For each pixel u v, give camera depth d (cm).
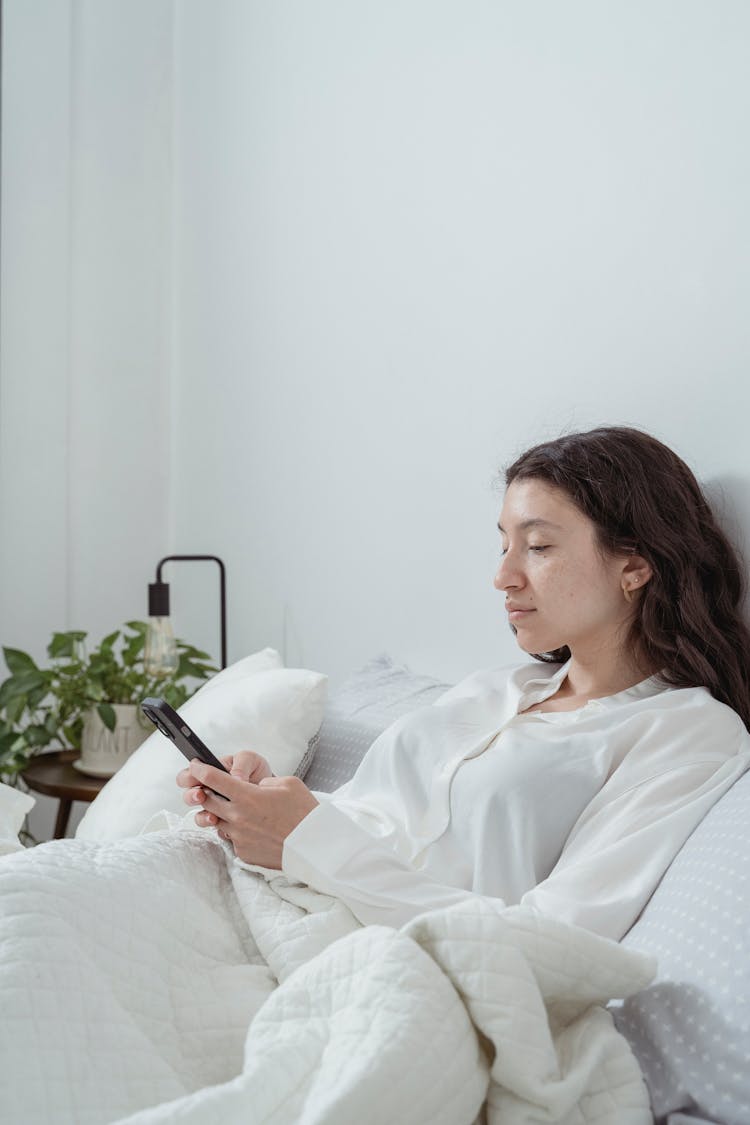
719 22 144
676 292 150
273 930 104
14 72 245
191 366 259
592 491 134
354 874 111
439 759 137
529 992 82
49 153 250
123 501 262
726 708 125
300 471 223
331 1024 83
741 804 106
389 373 200
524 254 173
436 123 189
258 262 236
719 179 144
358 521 208
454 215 186
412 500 195
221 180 248
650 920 102
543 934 86
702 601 134
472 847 125
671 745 120
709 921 93
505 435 176
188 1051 93
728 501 143
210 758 118
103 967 93
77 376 256
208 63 251
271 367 232
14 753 211
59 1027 84
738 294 142
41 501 252
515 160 174
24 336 249
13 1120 78
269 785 117
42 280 250
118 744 207
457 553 186
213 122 250
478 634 182
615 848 111
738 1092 81
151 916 100
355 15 207
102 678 210
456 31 185
